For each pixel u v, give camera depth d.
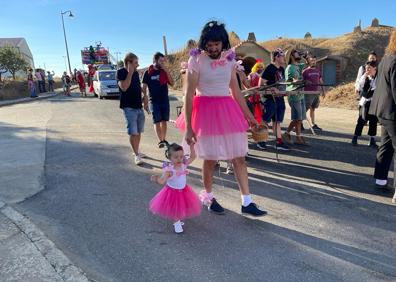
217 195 5.06
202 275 3.18
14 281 3.04
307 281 3.10
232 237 3.85
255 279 3.12
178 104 18.03
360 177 5.84
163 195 3.98
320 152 7.47
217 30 3.87
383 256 3.49
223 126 4.05
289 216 4.37
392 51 4.55
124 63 6.31
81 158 6.96
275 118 7.30
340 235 3.90
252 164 6.62
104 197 4.96
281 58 7.09
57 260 3.35
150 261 3.39
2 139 8.89
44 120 12.24
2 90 26.33
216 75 4.02
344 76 27.64
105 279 3.10
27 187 5.30
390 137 4.82
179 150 3.92
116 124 11.17
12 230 3.92
